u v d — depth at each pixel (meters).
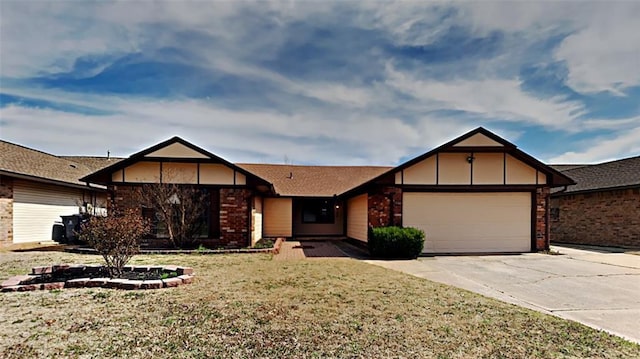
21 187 15.79
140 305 6.11
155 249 14.14
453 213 14.58
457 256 13.48
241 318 5.49
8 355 4.14
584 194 18.78
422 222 14.48
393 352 4.35
